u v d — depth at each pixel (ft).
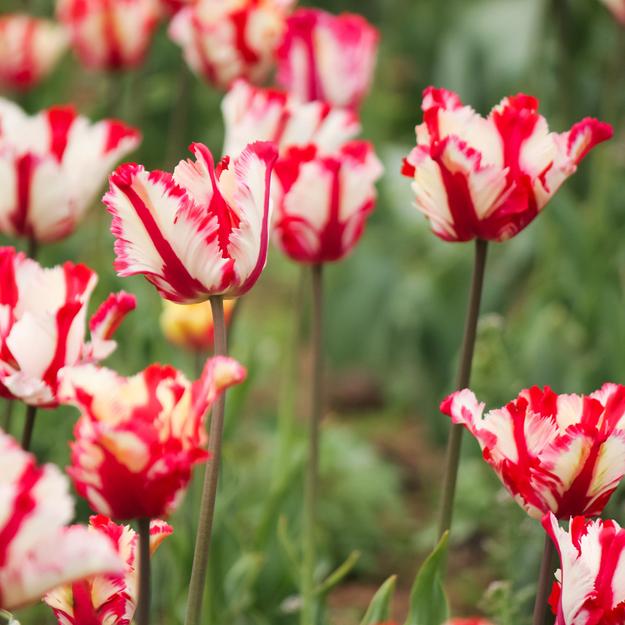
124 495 6.35
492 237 6.86
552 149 6.80
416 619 6.85
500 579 8.75
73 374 6.35
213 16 8.18
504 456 6.59
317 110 7.61
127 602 6.53
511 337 9.39
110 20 9.27
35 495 6.13
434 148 6.77
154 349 8.38
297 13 7.99
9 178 7.36
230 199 6.52
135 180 6.45
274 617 8.17
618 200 10.16
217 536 7.88
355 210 7.36
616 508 7.85
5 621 6.54
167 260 6.49
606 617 6.47
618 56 9.71
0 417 8.59
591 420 6.58
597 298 9.57
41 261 10.33
